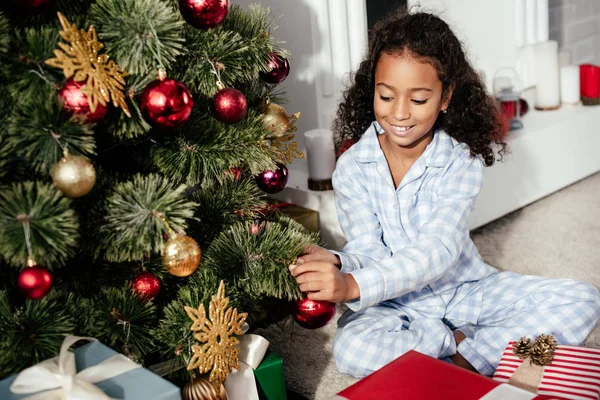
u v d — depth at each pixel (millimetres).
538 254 1646
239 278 1005
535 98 2080
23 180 833
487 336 1187
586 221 1803
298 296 1025
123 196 870
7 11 860
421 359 910
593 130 2047
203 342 920
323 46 1652
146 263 989
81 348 866
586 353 1020
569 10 2383
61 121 792
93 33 823
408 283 1116
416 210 1259
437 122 1290
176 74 941
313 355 1294
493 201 1805
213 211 1084
